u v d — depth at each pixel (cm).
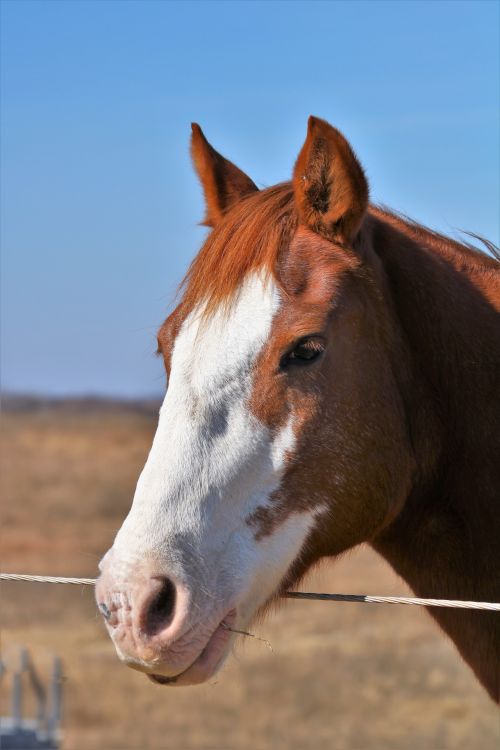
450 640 544
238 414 466
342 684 1928
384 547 547
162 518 449
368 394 494
